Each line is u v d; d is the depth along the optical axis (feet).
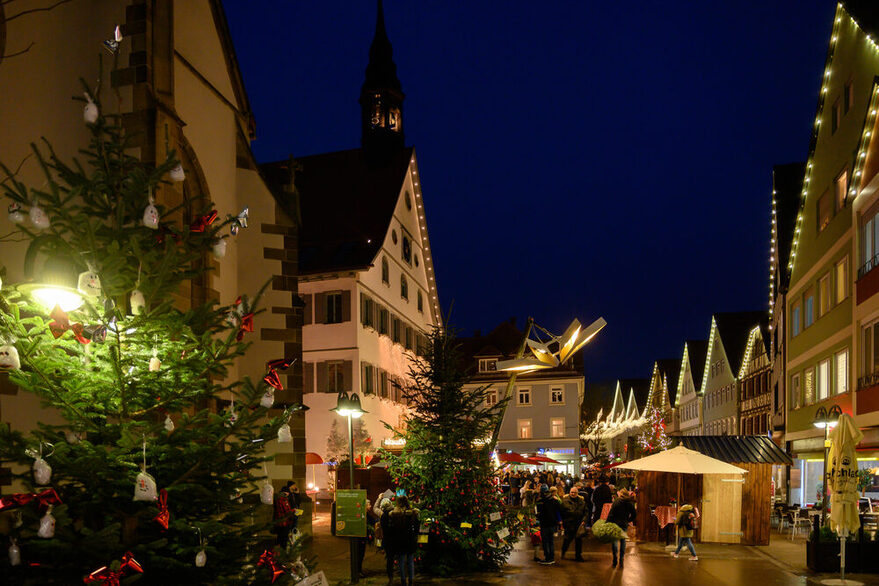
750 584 50.57
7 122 35.12
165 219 38.22
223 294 49.80
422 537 52.85
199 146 48.06
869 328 73.05
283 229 54.60
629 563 60.85
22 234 33.71
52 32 37.99
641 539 79.36
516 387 200.95
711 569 57.62
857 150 74.54
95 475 21.12
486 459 57.82
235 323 24.21
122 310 22.93
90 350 22.17
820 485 88.84
